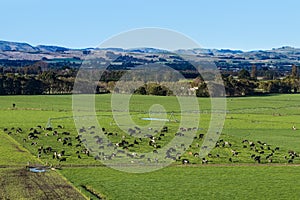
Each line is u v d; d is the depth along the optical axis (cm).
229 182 6869
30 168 7438
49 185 6438
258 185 6719
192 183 6769
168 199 5966
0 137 10375
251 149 9431
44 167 7519
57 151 8731
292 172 7550
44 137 10388
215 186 6631
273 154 8988
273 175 7331
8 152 8644
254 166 7956
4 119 13500
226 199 6025
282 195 6234
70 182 6625
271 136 11331
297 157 8738
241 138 10919
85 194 6034
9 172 7112
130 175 7138
